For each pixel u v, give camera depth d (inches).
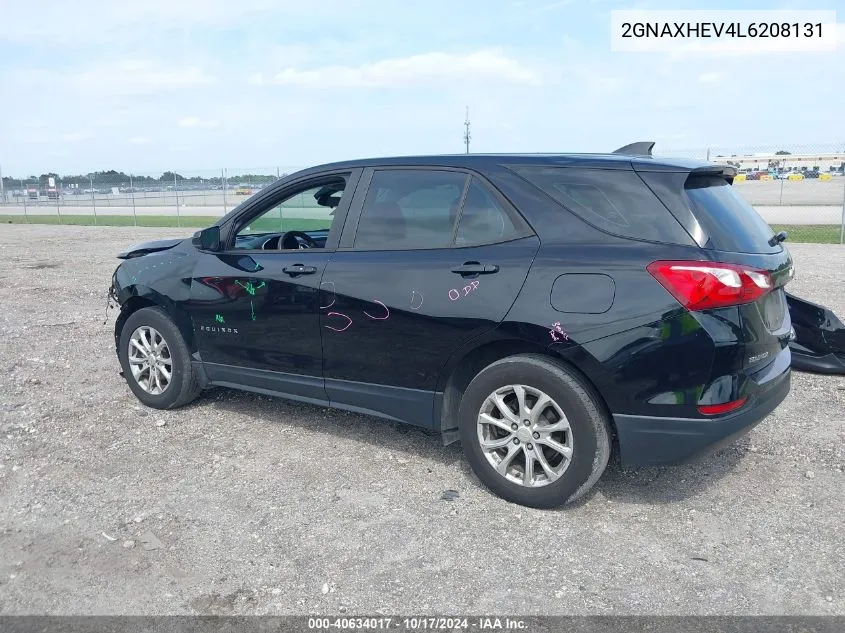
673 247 124.6
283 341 167.6
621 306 125.2
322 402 166.7
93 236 839.7
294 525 134.3
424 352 145.6
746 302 123.9
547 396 132.7
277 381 172.4
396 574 117.9
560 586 114.1
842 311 305.6
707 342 120.7
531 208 138.5
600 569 118.9
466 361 146.0
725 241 126.6
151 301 198.1
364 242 157.6
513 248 137.6
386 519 136.3
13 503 143.8
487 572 118.3
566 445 133.6
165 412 196.7
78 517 137.8
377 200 158.4
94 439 177.5
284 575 117.9
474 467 145.0
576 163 138.6
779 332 138.9
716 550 124.3
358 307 152.9
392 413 155.2
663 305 122.5
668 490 147.1
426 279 144.6
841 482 149.6
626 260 126.4
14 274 483.2
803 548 124.3
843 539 127.0
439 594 112.3
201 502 143.8
